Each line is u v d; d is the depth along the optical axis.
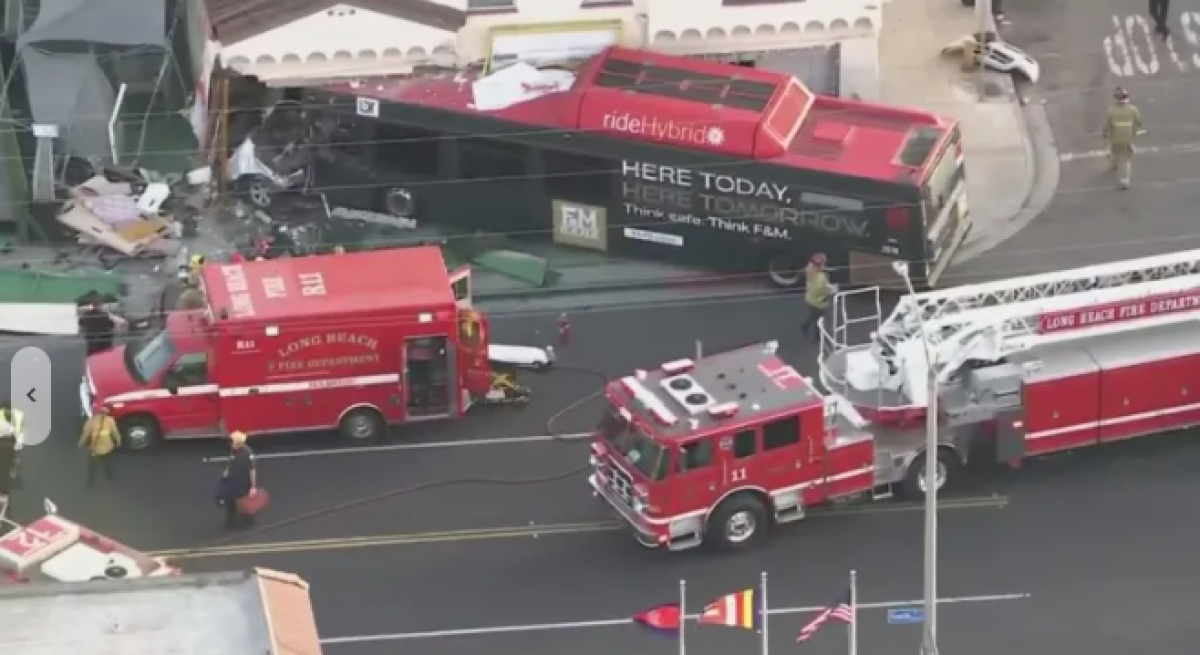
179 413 107.25
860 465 101.12
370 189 124.06
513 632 95.81
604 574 99.25
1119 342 104.50
